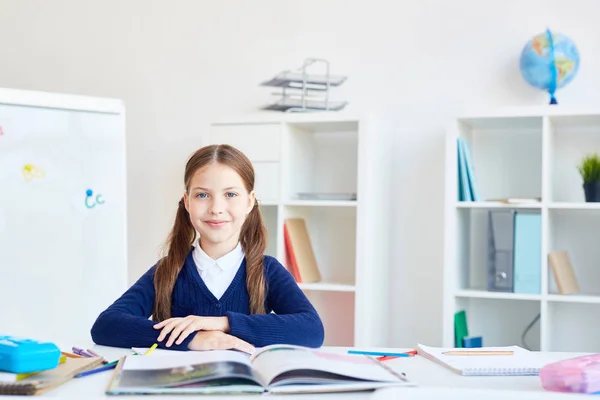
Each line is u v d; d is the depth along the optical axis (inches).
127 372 44.9
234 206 64.6
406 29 129.0
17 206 103.4
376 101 130.4
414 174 128.5
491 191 125.6
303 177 129.3
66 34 147.3
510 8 123.6
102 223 109.0
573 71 114.5
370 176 117.7
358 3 131.6
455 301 115.7
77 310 107.3
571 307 121.4
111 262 109.4
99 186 109.0
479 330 126.6
